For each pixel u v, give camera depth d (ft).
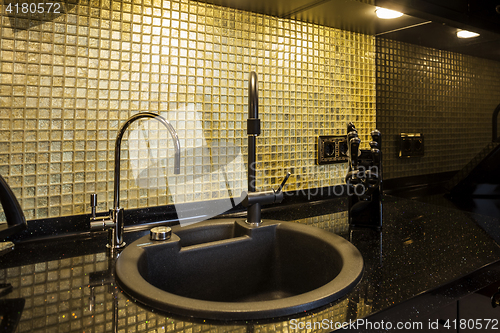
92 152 2.88
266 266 3.09
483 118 3.84
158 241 2.55
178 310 1.57
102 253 2.47
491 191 3.91
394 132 4.50
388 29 4.32
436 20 3.71
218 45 3.43
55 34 2.70
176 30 3.20
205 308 1.56
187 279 2.66
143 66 3.06
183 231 2.98
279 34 3.84
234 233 3.21
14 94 2.58
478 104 3.82
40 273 2.09
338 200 4.38
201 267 2.73
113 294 1.80
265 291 3.07
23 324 1.45
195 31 3.30
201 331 1.43
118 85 2.96
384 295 1.81
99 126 2.90
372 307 1.68
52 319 1.51
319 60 4.16
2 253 2.36
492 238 2.89
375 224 3.13
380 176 3.06
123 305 1.66
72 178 2.81
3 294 1.78
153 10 3.08
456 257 2.41
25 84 2.61
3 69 2.53
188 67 3.28
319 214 3.67
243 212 3.70
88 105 2.85
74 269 2.16
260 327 1.48
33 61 2.63
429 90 4.11
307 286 2.86
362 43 4.53
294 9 3.57
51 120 2.71
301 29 4.00
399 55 4.36
